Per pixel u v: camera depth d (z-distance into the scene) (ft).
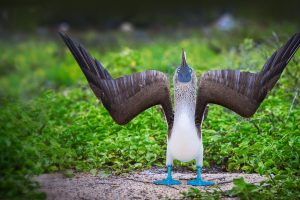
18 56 92.48
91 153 35.32
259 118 38.68
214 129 38.75
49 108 44.47
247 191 27.76
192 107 28.94
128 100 28.12
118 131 38.50
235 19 97.96
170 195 29.01
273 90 46.80
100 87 27.58
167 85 28.76
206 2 116.57
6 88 73.82
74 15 117.19
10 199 27.53
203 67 55.31
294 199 28.04
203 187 30.27
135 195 29.12
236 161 33.99
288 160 33.53
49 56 92.27
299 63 47.26
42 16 116.37
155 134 37.73
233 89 28.25
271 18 101.24
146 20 116.67
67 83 72.08
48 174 32.42
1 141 32.45
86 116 41.42
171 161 30.55
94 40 101.30
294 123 37.93
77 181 31.30
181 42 90.17
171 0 118.21
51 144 34.76
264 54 48.73
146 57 71.56
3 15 114.32
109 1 118.21
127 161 34.63
